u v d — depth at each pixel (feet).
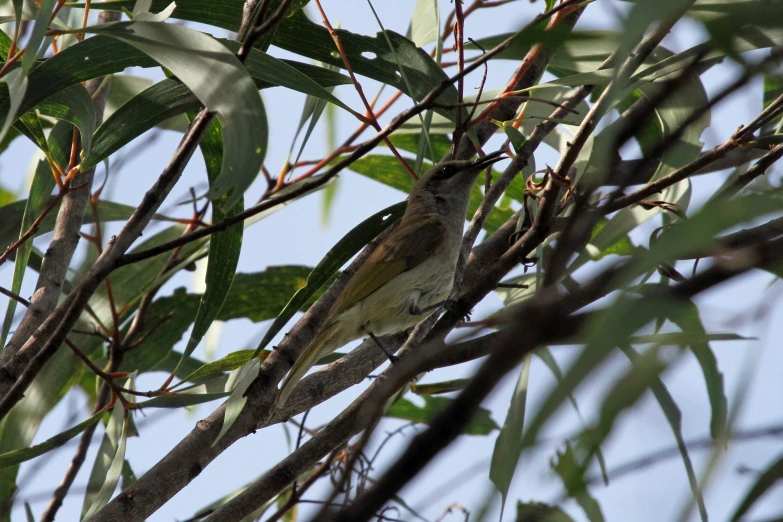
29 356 23.30
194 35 18.10
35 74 21.72
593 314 9.74
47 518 27.96
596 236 27.40
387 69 26.53
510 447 12.10
